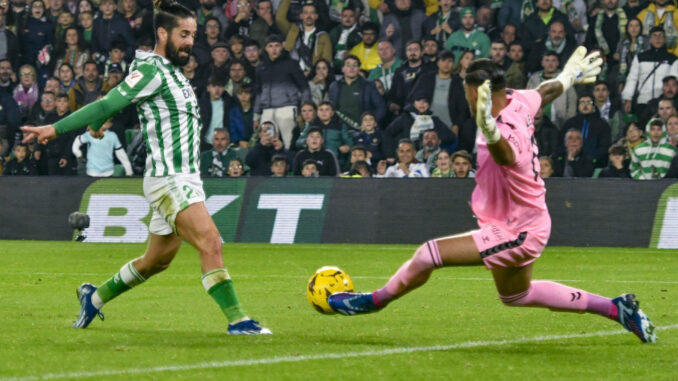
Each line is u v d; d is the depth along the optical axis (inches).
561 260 1123.9
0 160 1763.0
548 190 1355.8
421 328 577.3
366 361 446.6
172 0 541.6
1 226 1530.5
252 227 1444.4
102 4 1818.4
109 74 1775.3
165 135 531.8
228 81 1720.0
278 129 1670.8
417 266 484.4
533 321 609.3
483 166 474.6
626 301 505.7
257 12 1776.6
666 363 447.2
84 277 934.4
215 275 534.0
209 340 516.4
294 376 406.3
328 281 528.1
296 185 1441.9
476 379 402.9
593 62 548.4
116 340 516.7
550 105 1576.0
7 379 396.2
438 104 1599.4
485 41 1652.3
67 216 1504.7
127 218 1478.8
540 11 1628.9
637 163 1502.2
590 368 432.1
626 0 1633.9
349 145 1626.5
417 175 1546.5
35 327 576.1
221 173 1659.7
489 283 872.3
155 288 824.3
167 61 536.7
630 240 1327.5
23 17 1845.5
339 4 1745.8
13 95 1822.1
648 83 1583.4
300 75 1681.8
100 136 529.7
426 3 1701.5
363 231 1406.3
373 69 1701.5
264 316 640.4
